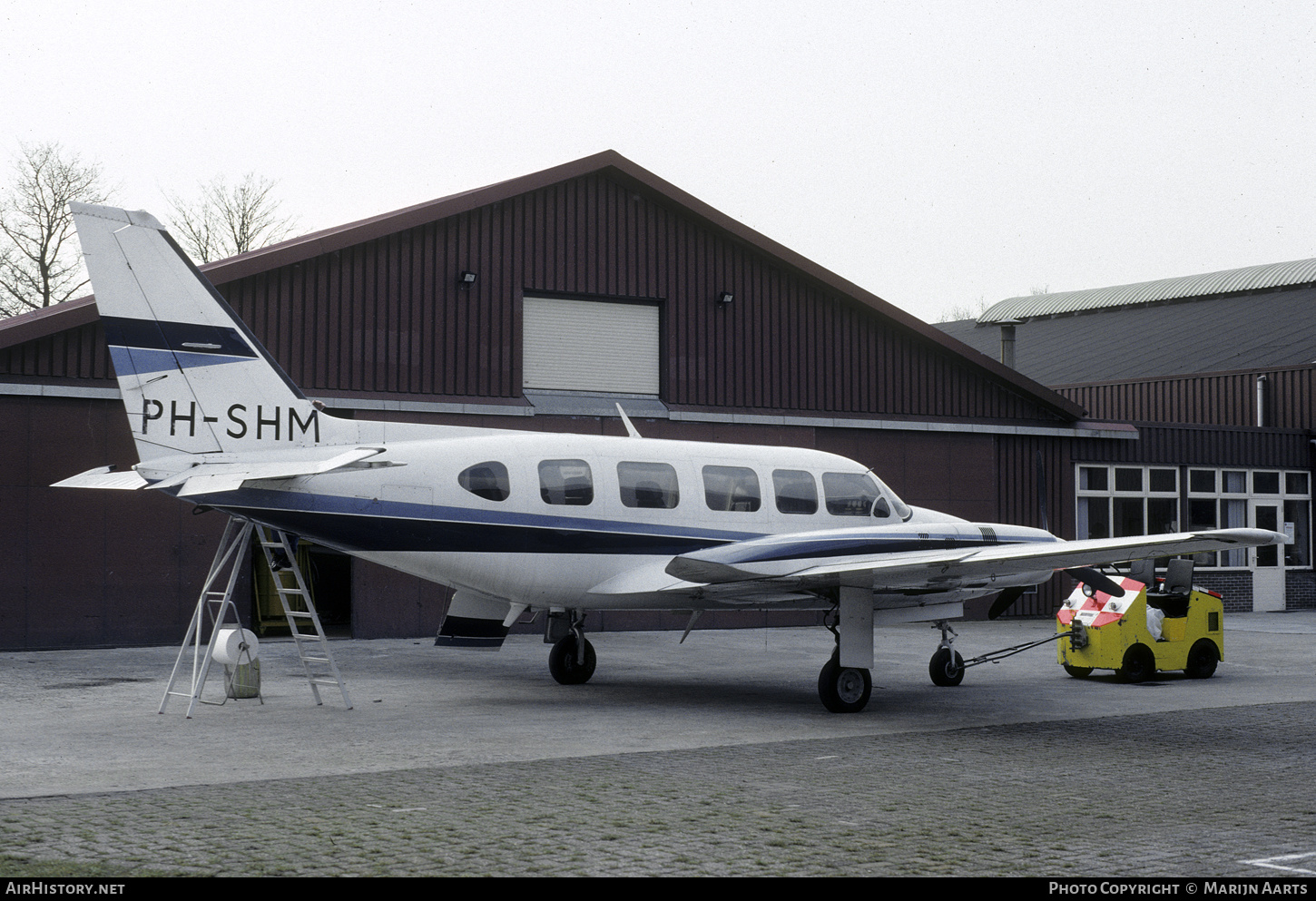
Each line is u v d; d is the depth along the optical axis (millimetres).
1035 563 11914
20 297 37438
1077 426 25734
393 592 19297
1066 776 8867
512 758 9438
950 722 11641
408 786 8250
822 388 23219
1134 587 15211
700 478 13727
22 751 9523
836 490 14555
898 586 12734
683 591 12680
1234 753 9914
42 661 15805
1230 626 23922
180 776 8539
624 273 21594
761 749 9945
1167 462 27000
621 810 7566
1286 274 39906
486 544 12477
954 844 6805
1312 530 28984
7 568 16703
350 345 19125
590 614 21016
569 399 21031
